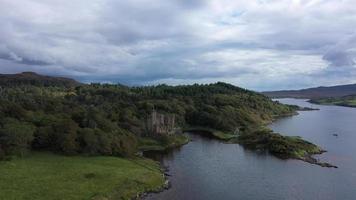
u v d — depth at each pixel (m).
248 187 117.56
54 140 147.50
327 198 107.75
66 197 97.75
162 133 199.38
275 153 170.88
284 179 126.75
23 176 111.75
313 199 106.75
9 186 102.12
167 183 120.94
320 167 144.38
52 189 102.56
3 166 120.56
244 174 133.25
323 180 125.88
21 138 135.62
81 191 102.88
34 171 117.94
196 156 165.62
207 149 183.62
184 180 125.25
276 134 192.75
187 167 143.88
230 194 110.56
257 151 177.00
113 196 103.06
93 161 135.75
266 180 125.56
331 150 181.00
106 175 118.12
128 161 141.75
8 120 145.75
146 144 187.62
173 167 143.88
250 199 106.50
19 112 159.62
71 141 143.38
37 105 199.62
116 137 153.38
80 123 166.25
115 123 184.38
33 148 147.00
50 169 121.25
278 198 107.38
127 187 110.31
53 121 158.38
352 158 162.00
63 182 108.88
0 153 127.31
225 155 167.62
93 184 109.19
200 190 114.19
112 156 147.62
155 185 116.50
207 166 145.50
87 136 146.62
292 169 140.75
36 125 156.62
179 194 110.25
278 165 147.50
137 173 123.69
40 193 98.94
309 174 133.50
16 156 132.38
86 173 118.88
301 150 171.38
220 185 119.38
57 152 144.62
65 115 171.88
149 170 131.12
